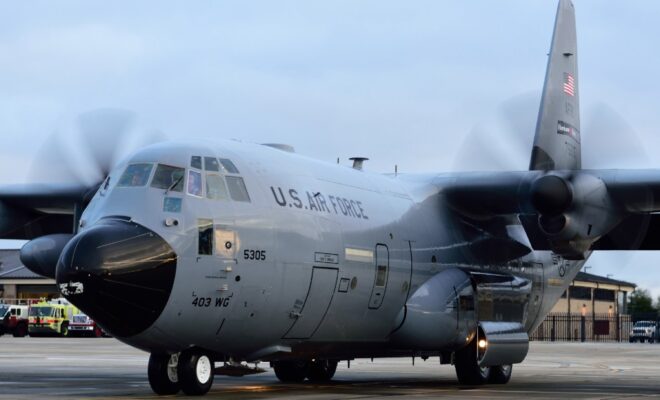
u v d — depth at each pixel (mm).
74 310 121438
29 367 57406
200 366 35406
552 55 49875
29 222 48812
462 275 46094
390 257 42094
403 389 41688
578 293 158625
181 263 33094
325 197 39281
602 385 46062
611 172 44375
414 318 43125
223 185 35125
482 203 47125
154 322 32875
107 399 33781
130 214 33375
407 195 45719
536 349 101438
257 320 35781
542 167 48094
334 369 47688
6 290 154875
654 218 49844
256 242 35250
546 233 42906
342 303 39344
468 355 45719
